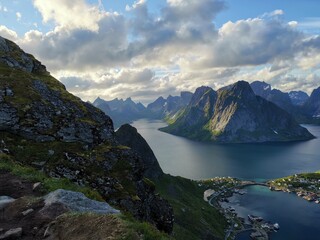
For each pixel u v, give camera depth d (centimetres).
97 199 2947
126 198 4006
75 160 4188
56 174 3875
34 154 4094
